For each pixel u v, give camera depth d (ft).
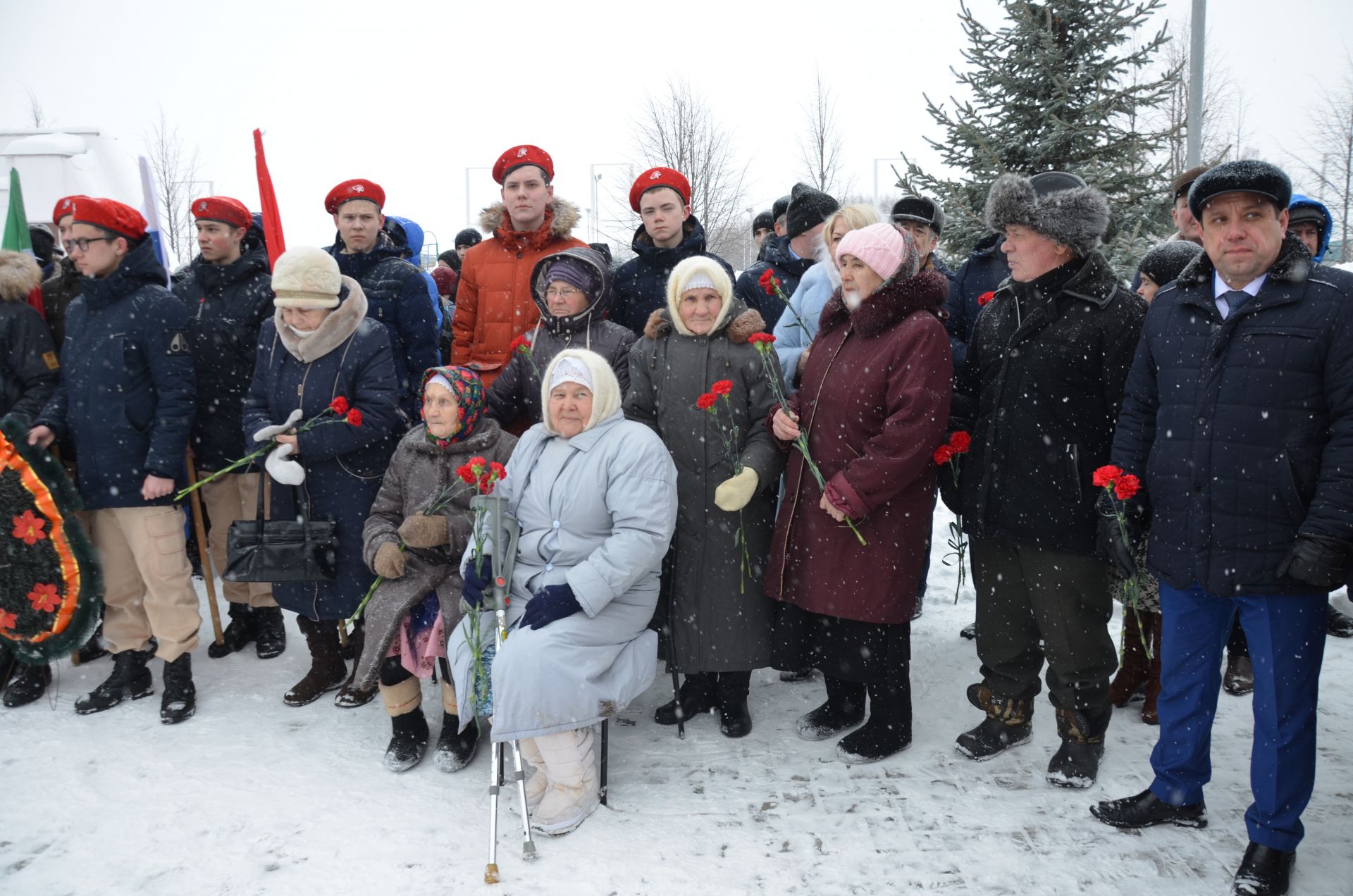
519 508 10.81
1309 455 7.88
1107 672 10.06
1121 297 9.73
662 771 10.82
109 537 12.76
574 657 9.46
